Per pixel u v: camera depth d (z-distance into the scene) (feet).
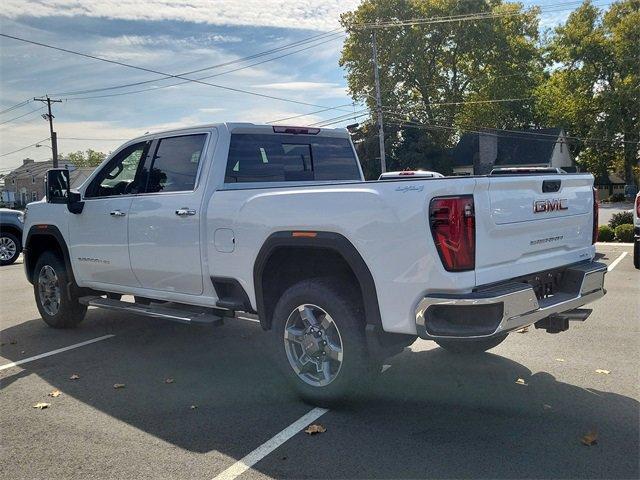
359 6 157.48
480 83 165.27
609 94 170.50
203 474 11.28
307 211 13.91
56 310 22.85
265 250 14.75
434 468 11.20
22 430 13.56
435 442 12.33
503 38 162.09
